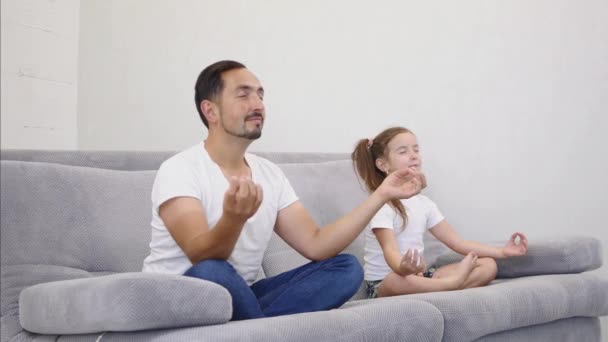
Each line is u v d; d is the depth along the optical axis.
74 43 3.77
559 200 3.16
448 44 3.32
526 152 3.21
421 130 3.37
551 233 3.18
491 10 3.26
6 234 2.10
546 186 3.18
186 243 1.85
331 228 2.10
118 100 3.79
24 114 3.46
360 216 2.08
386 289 2.46
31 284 2.07
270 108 3.61
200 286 1.63
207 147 2.07
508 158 3.24
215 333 1.58
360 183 2.88
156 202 1.95
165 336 1.60
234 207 1.72
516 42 3.22
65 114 3.72
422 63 3.36
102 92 3.78
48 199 2.18
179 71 3.71
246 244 2.02
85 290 1.64
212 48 3.67
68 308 1.68
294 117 3.57
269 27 3.60
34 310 1.82
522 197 3.22
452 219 3.32
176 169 1.97
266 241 2.08
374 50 3.44
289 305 1.94
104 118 3.78
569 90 3.15
